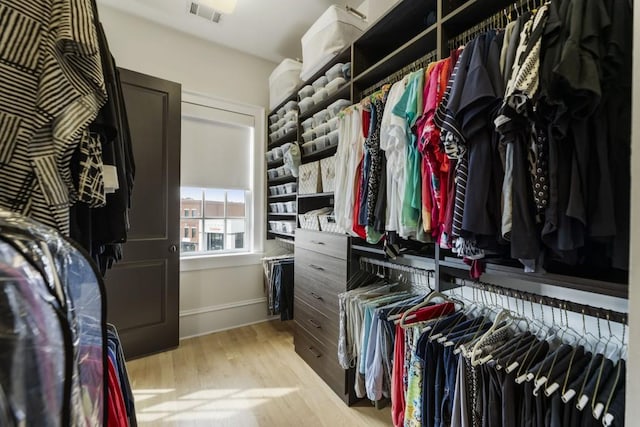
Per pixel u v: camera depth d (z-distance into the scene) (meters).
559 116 0.66
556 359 0.85
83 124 0.62
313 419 1.57
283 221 2.88
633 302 0.48
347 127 1.68
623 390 0.73
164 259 2.36
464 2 1.25
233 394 1.79
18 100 0.55
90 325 0.46
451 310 1.33
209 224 2.84
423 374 1.08
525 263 0.81
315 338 2.05
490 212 0.83
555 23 0.67
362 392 1.62
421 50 1.44
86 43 0.61
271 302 2.74
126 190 0.92
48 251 0.40
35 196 0.57
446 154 0.93
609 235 0.65
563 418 0.72
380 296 1.64
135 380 1.94
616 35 0.64
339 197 1.70
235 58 2.87
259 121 3.03
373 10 1.65
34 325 0.37
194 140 2.70
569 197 0.68
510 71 0.80
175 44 2.55
